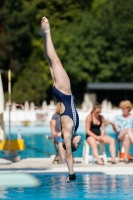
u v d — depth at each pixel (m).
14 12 138.12
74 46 143.88
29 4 151.00
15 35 137.75
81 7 158.50
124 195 21.91
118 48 146.88
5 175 27.98
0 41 139.50
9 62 141.75
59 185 24.69
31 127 76.94
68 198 21.41
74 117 20.62
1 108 32.62
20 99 130.38
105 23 145.88
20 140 35.88
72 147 20.80
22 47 140.12
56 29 148.62
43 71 139.88
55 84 20.81
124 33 146.75
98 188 23.69
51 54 20.91
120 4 148.88
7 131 71.19
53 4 152.12
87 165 32.19
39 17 149.62
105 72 146.25
